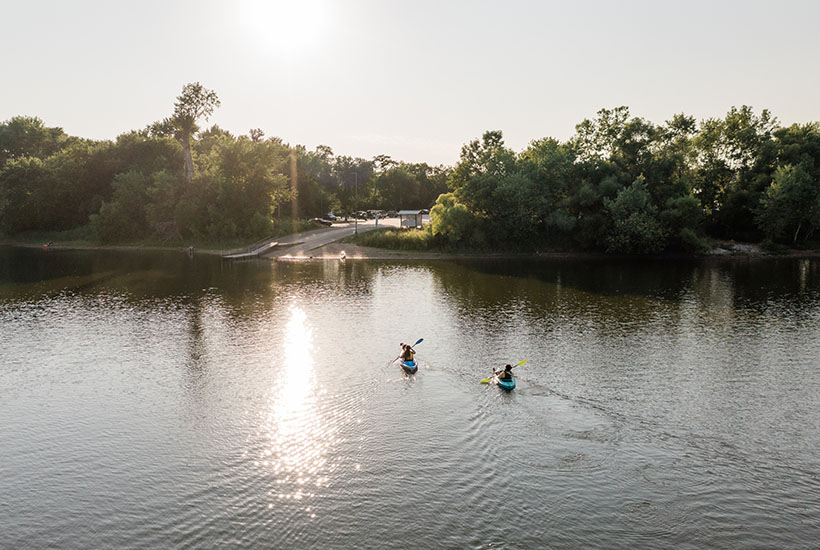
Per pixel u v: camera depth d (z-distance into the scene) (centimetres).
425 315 4919
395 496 2091
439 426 2648
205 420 2784
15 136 14800
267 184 11138
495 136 10081
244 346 4000
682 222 9069
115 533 1934
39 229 12725
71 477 2294
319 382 3256
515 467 2270
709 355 3712
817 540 1827
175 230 11069
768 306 5222
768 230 9375
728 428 2633
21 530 1958
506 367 3162
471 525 1914
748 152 10244
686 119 9956
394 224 12962
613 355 3712
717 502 2034
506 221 9588
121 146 12619
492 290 6166
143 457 2436
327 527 1923
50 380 3366
